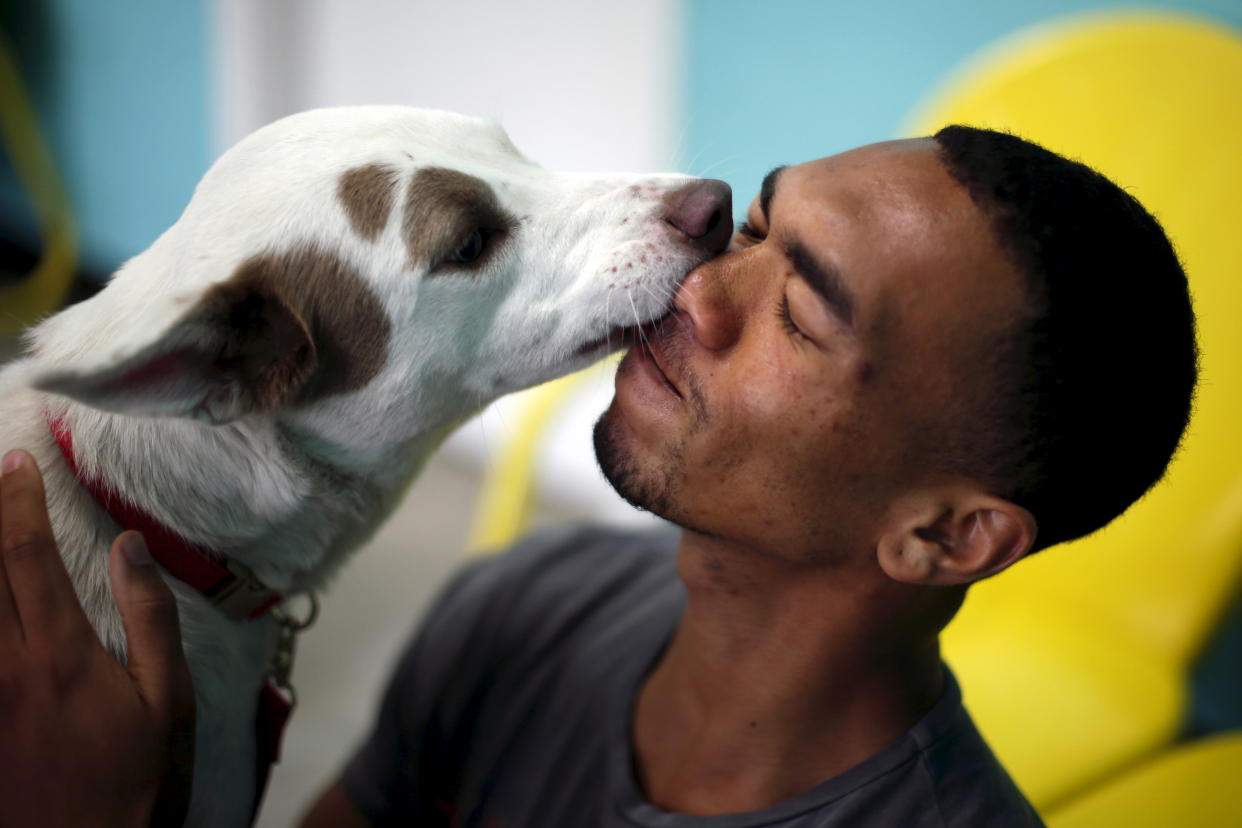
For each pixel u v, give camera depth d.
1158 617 1.99
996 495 1.01
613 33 3.11
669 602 1.37
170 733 1.08
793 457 1.00
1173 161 2.01
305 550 1.40
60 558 1.05
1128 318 0.95
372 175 1.35
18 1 4.81
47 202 4.70
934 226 0.94
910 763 1.08
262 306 1.28
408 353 1.39
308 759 2.69
